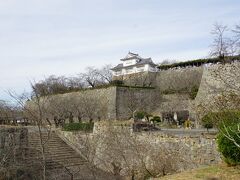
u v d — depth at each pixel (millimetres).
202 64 42531
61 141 23172
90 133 22859
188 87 40500
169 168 15586
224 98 14531
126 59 57844
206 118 15789
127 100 36906
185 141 15922
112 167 19062
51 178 16688
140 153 17609
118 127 20953
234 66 17266
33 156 17828
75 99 39625
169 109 35125
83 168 18406
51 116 36750
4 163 16047
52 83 51625
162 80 45250
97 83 53625
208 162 14523
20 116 25625
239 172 9359
